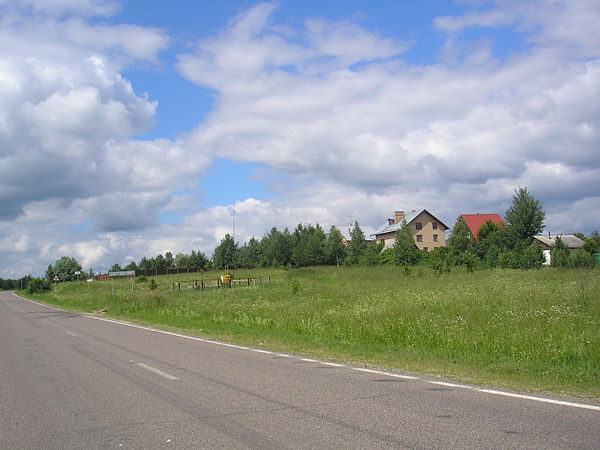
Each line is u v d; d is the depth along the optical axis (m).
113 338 16.06
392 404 6.76
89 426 6.23
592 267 35.84
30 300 62.53
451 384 7.96
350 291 28.89
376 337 13.48
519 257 43.25
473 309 16.38
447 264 42.88
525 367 9.10
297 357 11.17
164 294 36.66
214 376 9.04
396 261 57.91
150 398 7.53
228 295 34.56
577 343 10.25
